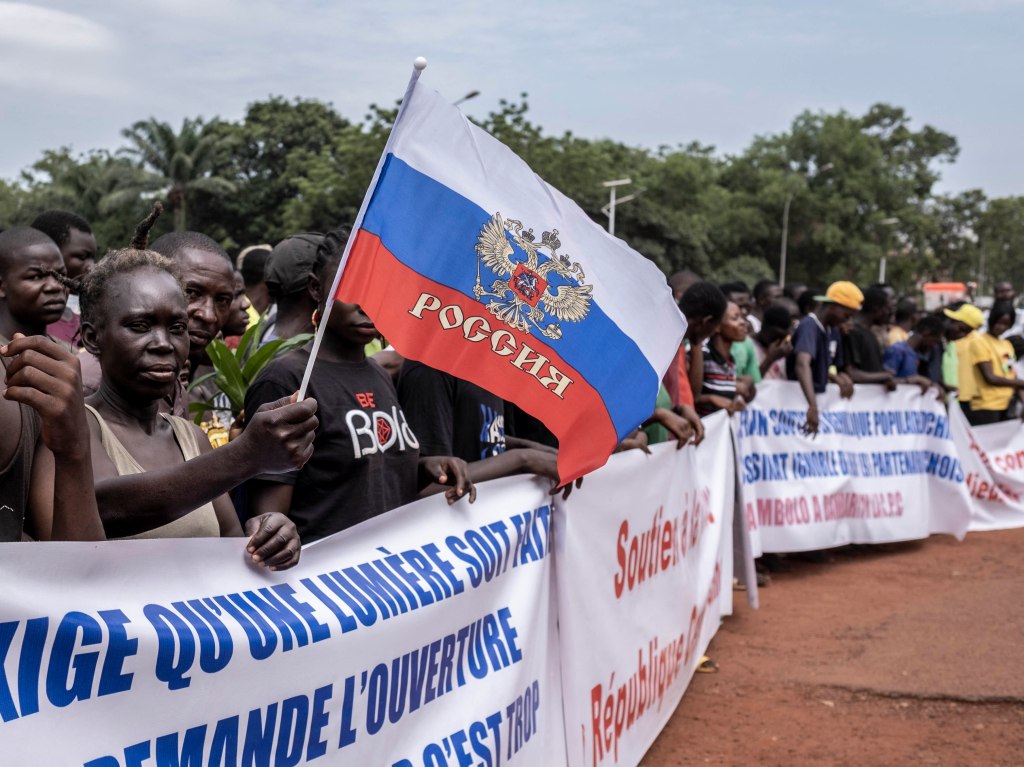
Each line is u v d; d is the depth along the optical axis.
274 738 2.25
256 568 2.31
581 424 3.20
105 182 59.81
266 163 73.38
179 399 3.67
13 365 1.98
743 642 6.31
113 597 1.96
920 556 8.95
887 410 9.04
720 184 91.81
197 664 2.06
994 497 10.20
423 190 2.89
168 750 2.01
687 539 5.27
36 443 2.30
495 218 3.04
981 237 132.50
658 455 4.72
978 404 10.90
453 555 3.02
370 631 2.53
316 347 2.45
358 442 3.13
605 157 59.88
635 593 4.40
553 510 3.69
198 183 60.94
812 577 8.12
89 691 1.86
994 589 7.66
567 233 3.23
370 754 2.56
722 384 6.83
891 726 5.05
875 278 89.31
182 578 2.12
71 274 4.92
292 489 3.08
